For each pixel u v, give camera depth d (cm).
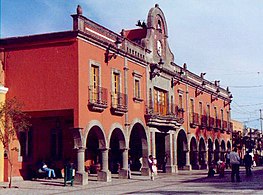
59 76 2420
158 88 3453
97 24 2620
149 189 2045
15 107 2252
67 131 2875
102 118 2614
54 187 2220
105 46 2681
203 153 4412
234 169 2344
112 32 2800
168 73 3631
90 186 2283
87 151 3234
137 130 3238
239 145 5697
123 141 2869
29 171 2672
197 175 3158
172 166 3528
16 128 2397
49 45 2458
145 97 3216
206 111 4675
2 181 2494
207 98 4744
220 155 4991
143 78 3206
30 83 2470
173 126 3506
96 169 3152
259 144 6444
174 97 3778
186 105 4059
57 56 2436
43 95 2439
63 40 2430
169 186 2198
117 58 2845
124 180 2705
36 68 2469
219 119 5050
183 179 2742
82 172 2373
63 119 2862
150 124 3197
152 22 3419
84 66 2450
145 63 3244
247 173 2772
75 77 2389
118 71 2842
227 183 2253
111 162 3438
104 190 2053
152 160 2772
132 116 2989
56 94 2416
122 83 2889
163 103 3575
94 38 2542
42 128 2844
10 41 2506
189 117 4084
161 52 3578
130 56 3003
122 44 2923
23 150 2683
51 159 2858
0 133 2197
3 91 2475
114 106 2748
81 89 2403
